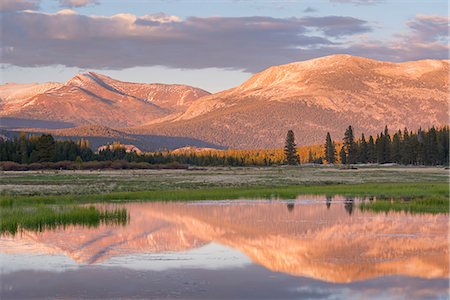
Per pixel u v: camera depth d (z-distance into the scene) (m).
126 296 21.81
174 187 81.31
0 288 22.97
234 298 21.53
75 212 42.19
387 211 49.41
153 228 39.44
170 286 23.33
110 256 29.36
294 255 29.77
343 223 42.22
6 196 58.88
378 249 31.48
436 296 22.11
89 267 26.72
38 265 27.08
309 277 24.91
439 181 93.62
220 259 28.69
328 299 21.55
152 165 186.00
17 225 38.09
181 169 184.12
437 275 25.55
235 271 25.94
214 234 37.16
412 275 25.39
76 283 23.73
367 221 43.31
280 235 36.72
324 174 128.62
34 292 22.38
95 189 74.06
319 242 33.84
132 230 38.34
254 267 26.88
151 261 28.11
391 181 94.56
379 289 23.06
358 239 34.88
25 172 137.50
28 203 52.06
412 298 21.78
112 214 44.97
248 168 195.25
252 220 44.25
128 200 61.69
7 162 159.38
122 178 105.12
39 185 80.50
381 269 26.55
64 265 27.14
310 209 52.44
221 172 149.62
